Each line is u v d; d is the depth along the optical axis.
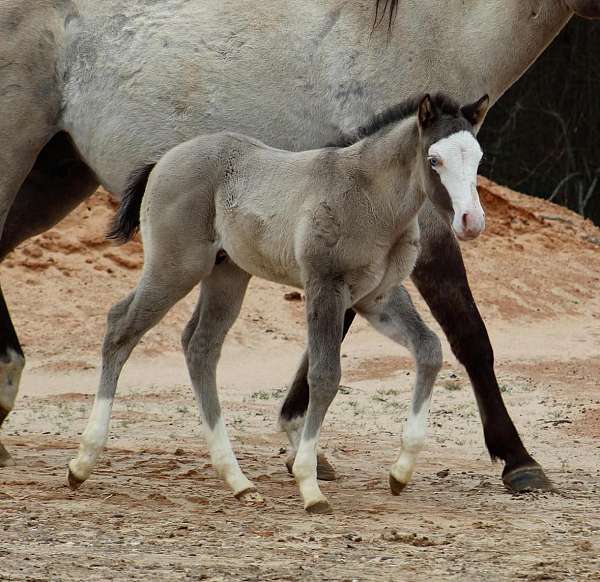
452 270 19.27
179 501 17.17
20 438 24.62
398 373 36.16
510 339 43.50
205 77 20.25
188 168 17.38
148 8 20.84
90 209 47.84
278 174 16.80
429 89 19.67
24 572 12.59
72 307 42.75
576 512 17.11
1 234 21.39
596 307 48.31
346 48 19.84
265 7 20.39
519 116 75.25
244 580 12.48
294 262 16.62
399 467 17.66
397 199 16.09
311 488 16.48
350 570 13.05
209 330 17.94
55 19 21.05
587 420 27.84
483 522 16.05
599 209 74.94
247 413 29.34
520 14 19.67
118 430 26.20
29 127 21.06
